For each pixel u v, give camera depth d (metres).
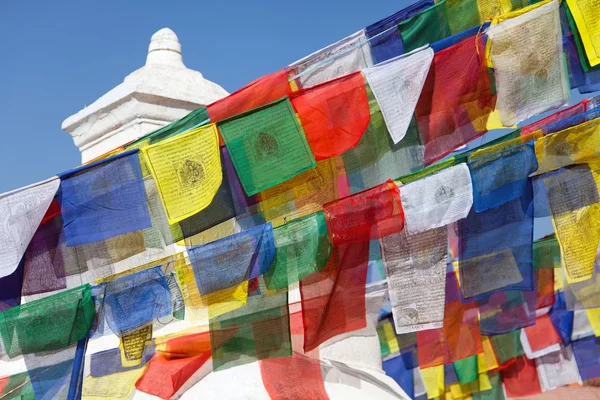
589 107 4.67
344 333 5.03
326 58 4.55
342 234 4.38
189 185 4.40
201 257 4.47
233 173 4.55
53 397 4.61
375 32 4.53
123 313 4.59
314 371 5.28
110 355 4.96
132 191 4.63
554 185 4.46
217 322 4.59
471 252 4.56
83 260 4.76
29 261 4.78
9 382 5.23
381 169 4.54
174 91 6.62
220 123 4.43
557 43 4.26
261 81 4.58
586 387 5.79
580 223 4.43
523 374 5.84
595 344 5.75
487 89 4.39
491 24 4.31
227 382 5.36
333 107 4.43
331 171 4.59
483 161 4.29
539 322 5.83
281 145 4.43
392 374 5.57
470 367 5.66
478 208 4.29
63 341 4.59
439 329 5.41
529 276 4.50
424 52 4.27
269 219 4.63
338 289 4.71
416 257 4.45
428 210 4.28
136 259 4.71
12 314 4.61
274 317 4.56
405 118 4.23
